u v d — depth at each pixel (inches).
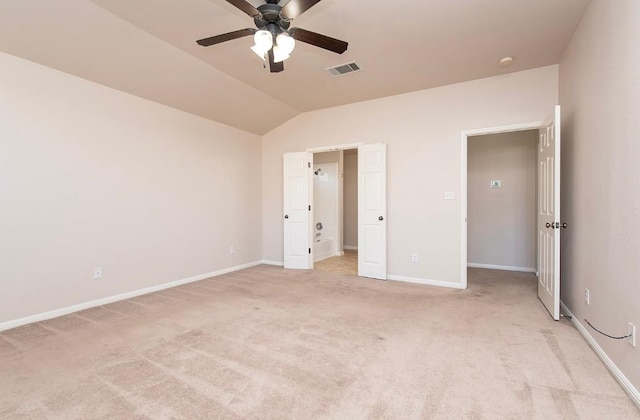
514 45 125.1
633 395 68.2
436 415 64.3
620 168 77.0
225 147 201.3
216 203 194.7
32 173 117.5
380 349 93.6
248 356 89.7
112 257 142.1
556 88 142.3
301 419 63.4
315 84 164.9
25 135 115.6
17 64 113.6
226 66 144.6
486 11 103.0
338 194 273.1
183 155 174.4
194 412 65.5
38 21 103.0
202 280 180.7
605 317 84.7
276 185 225.8
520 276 188.9
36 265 118.5
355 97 183.8
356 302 138.6
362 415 64.4
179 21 109.6
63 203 126.0
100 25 109.2
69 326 112.6
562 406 66.8
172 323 114.7
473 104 159.8
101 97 138.3
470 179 219.8
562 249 127.3
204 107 175.8
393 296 147.7
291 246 213.5
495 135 211.6
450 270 165.8
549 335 102.3
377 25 111.0
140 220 153.6
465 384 75.3
